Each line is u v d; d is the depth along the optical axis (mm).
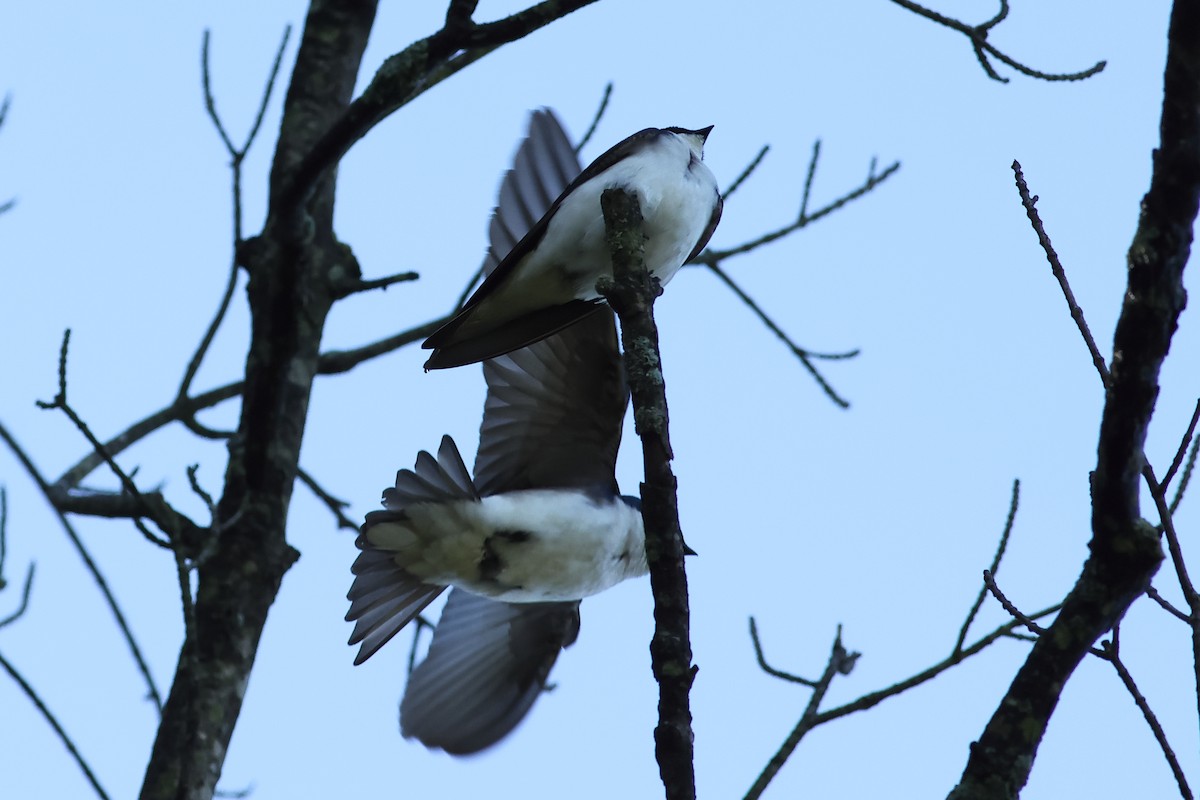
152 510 9531
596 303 8438
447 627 9719
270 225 10156
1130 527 6441
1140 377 6203
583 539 8641
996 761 6492
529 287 8203
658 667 6398
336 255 10523
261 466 9938
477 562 8656
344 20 11125
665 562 6488
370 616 8703
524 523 8539
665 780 6266
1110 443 6336
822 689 7281
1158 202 6055
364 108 9219
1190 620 6195
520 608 9852
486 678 9680
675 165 8164
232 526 9719
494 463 9219
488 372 9297
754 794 6957
